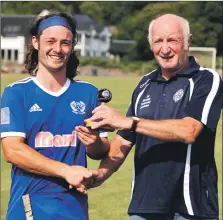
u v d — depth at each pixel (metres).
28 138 4.52
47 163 4.41
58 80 4.58
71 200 4.56
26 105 4.51
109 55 86.44
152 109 4.91
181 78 4.88
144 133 4.59
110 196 10.05
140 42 74.38
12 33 74.44
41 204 4.50
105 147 4.80
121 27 88.50
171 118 4.82
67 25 4.54
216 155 14.38
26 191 4.53
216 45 70.06
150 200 4.89
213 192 4.89
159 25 4.85
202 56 43.16
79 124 4.58
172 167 4.82
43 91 4.55
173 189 4.83
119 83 44.38
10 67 62.34
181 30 4.83
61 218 4.51
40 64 4.58
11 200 4.59
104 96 4.69
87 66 67.44
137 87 5.12
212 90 4.77
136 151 5.01
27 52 4.79
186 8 66.31
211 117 4.74
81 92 4.65
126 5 88.31
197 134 4.67
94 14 91.69
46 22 4.53
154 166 4.88
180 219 4.86
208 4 69.19
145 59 75.06
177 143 4.81
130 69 67.81
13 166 4.60
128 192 10.35
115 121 4.53
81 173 4.41
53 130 4.52
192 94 4.80
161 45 4.83
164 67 4.86
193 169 4.80
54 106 4.54
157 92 4.94
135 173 5.02
